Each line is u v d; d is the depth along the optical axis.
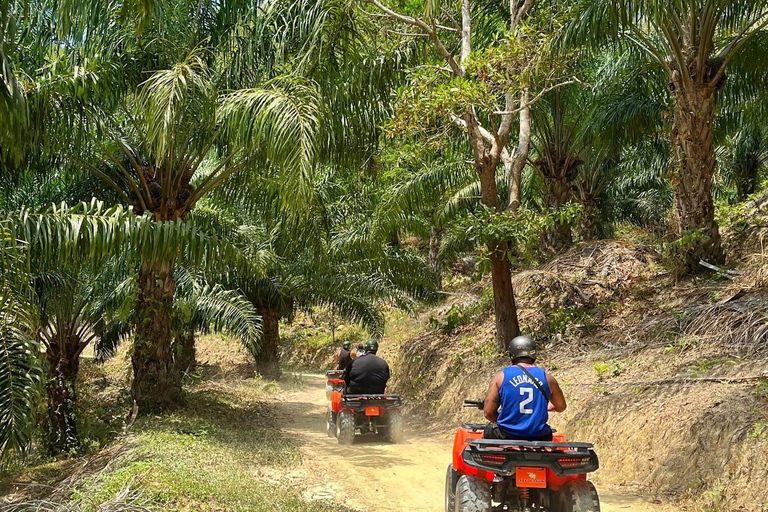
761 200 15.14
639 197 27.91
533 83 12.90
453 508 5.96
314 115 10.72
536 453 5.08
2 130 6.92
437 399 13.88
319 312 32.56
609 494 7.31
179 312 13.22
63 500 6.81
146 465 7.28
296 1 12.24
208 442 9.34
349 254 19.03
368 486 7.83
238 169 13.15
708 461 6.89
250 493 6.77
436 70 12.39
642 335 11.01
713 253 12.30
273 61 12.41
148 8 6.66
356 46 12.97
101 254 9.12
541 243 18.23
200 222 15.55
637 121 15.99
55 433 11.38
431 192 15.55
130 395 13.66
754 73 14.23
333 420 11.73
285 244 19.20
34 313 7.99
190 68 11.39
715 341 9.50
